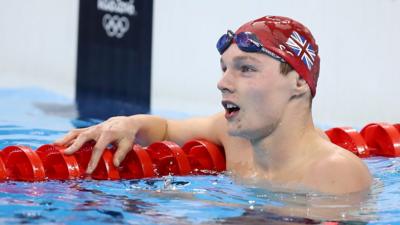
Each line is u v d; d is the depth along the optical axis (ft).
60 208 22.82
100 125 29.84
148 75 70.23
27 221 21.12
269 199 24.64
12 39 73.05
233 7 69.77
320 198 24.50
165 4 72.33
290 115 25.44
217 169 30.81
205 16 71.20
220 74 67.21
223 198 24.86
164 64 71.15
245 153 28.94
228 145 30.40
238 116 25.25
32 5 74.18
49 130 43.11
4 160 28.19
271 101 24.93
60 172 28.17
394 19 60.95
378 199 24.85
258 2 68.33
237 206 23.70
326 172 24.84
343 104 60.95
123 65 69.41
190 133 32.99
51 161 28.48
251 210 23.18
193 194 25.52
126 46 69.67
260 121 25.05
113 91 68.85
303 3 65.92
